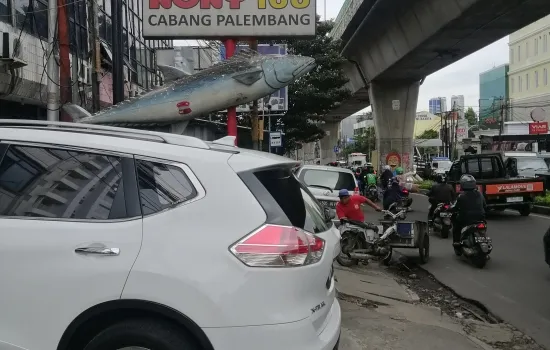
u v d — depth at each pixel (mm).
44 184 2949
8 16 10578
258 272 2676
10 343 2689
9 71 10445
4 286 2713
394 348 4836
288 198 3053
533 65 60469
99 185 2900
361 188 22359
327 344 2879
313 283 2852
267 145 24688
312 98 23797
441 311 6430
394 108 33656
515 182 14641
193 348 2688
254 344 2631
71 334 2674
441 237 12070
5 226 2818
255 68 8555
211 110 8656
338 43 25766
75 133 3084
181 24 10195
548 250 7359
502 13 17781
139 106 8359
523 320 5961
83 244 2721
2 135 3076
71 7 13562
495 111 66250
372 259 9344
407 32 23422
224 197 2809
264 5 10219
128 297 2641
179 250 2680
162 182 2869
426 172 30297
